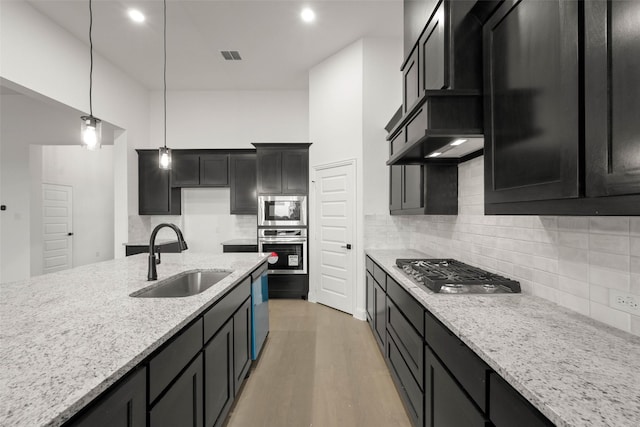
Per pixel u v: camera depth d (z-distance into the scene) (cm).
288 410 196
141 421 91
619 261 108
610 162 74
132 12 314
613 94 73
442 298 148
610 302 112
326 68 411
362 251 365
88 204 635
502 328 109
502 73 125
